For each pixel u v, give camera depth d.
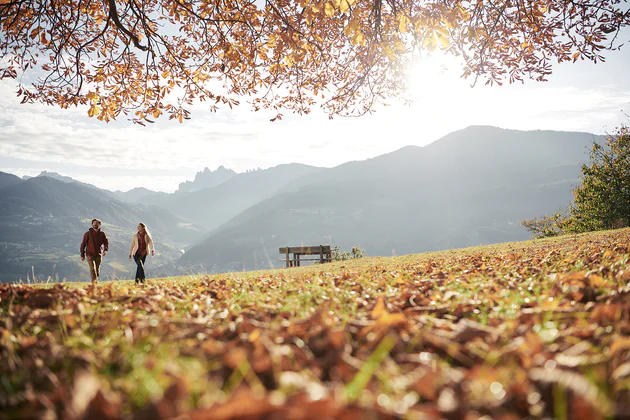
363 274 8.68
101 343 2.63
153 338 2.59
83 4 10.07
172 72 10.27
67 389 1.81
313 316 2.99
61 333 2.80
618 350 1.90
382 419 1.38
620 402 1.51
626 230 17.88
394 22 8.99
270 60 9.66
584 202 42.38
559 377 1.51
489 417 1.39
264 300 4.64
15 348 2.49
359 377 1.73
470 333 2.43
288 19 9.23
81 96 10.16
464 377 1.71
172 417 1.40
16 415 1.64
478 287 4.86
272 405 1.29
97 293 5.01
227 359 1.91
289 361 2.00
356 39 7.03
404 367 1.97
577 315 2.78
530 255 9.91
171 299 4.96
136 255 12.38
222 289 6.23
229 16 9.43
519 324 2.77
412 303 3.95
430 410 1.36
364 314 3.55
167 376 1.81
